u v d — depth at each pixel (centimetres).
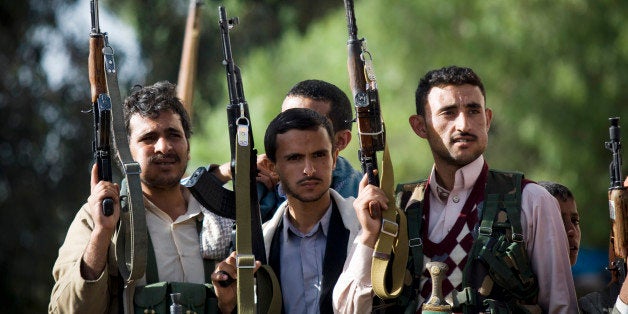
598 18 3522
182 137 1255
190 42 1622
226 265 1179
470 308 1148
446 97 1206
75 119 3894
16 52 3869
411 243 1193
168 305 1182
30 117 3809
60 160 3856
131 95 1273
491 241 1160
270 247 1258
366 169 1188
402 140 3544
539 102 3525
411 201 1227
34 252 3694
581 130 3512
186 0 4756
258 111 3731
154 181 1239
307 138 1203
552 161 3522
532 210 1173
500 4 3578
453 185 1208
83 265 1160
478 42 3578
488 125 1266
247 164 1184
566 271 1167
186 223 1252
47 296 3709
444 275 1172
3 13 3856
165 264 1225
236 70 1226
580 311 1251
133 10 4753
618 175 1246
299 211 1245
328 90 1426
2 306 3638
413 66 3606
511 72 3566
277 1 4975
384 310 1189
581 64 3509
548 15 3538
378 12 3681
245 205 1175
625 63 3500
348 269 1178
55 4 3956
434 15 3616
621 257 1228
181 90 1609
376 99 1178
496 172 1207
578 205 3522
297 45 3891
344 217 1249
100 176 1198
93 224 1228
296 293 1233
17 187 3728
